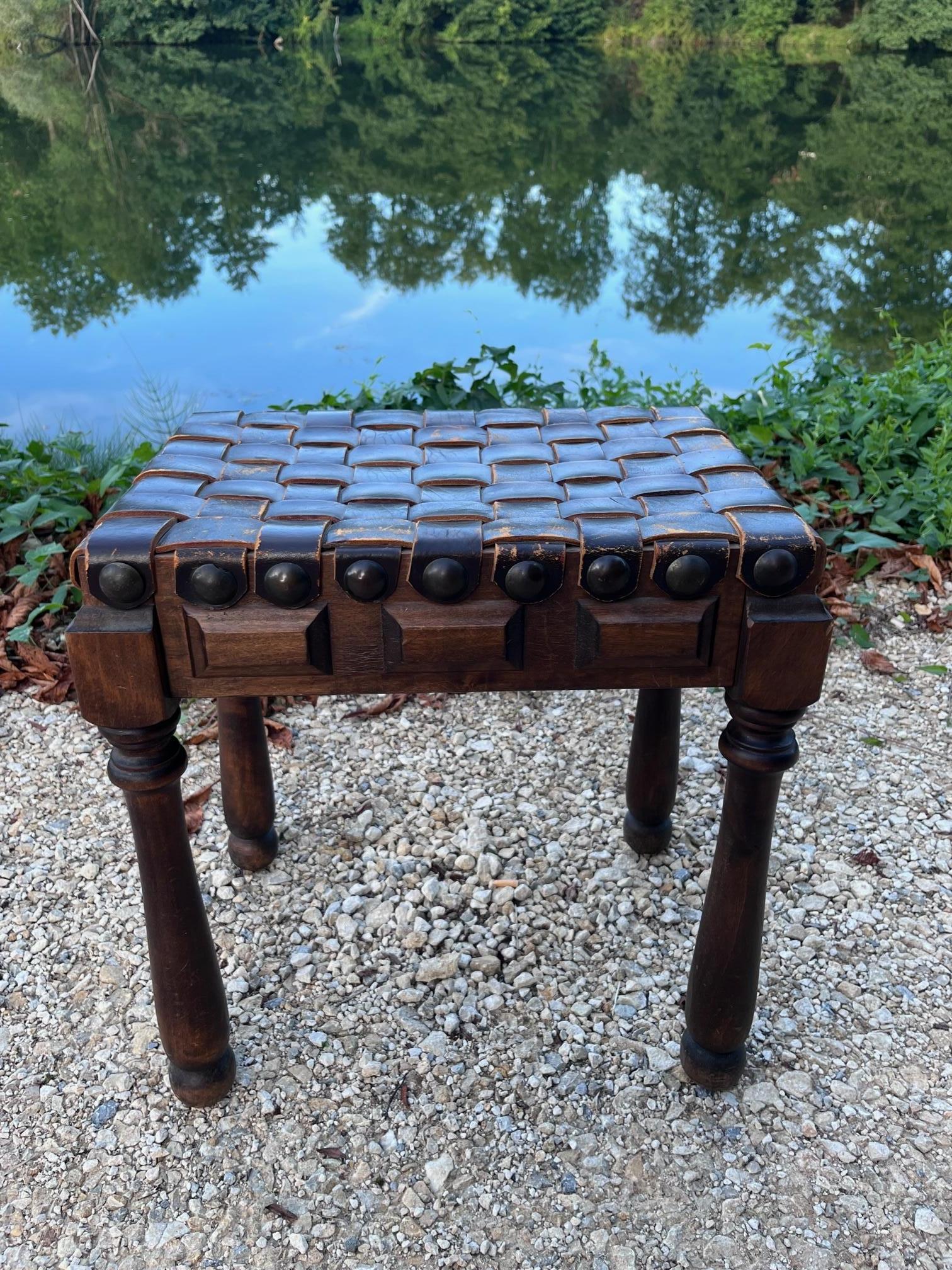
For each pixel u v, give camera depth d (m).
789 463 2.70
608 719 2.02
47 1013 1.39
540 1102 1.27
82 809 1.79
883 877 1.62
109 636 0.96
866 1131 1.23
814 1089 1.28
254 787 1.55
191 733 1.99
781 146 13.70
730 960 1.16
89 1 25.58
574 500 1.06
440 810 1.76
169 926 1.11
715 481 1.12
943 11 22.11
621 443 1.23
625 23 26.83
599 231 9.15
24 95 19.28
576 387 4.11
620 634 1.00
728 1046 1.22
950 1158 1.19
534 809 1.77
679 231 8.90
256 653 0.99
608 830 1.72
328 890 1.60
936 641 2.24
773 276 7.10
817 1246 1.10
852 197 10.09
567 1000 1.41
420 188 11.54
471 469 1.16
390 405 2.79
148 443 2.40
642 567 0.98
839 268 7.19
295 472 1.15
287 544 0.96
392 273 7.70
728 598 0.99
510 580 0.96
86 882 1.63
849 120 15.62
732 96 18.67
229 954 1.48
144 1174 1.18
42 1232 1.13
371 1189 1.17
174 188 11.66
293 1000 1.41
